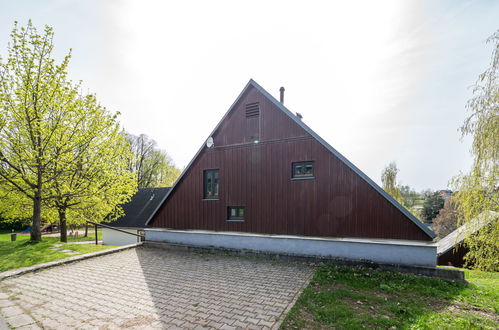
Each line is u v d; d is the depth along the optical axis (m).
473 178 7.27
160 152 45.09
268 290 6.55
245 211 10.90
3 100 11.62
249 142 11.10
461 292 6.44
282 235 10.04
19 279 7.49
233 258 9.99
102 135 14.77
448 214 26.47
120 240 23.64
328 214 9.34
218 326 4.73
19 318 5.05
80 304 5.74
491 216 7.01
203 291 6.51
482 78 7.22
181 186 12.50
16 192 13.46
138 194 27.64
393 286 6.84
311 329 4.59
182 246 11.54
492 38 7.14
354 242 8.76
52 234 29.47
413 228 8.07
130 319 5.02
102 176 14.66
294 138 10.16
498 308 5.52
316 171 9.66
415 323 4.79
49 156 12.20
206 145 12.08
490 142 6.94
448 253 12.62
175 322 4.89
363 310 5.40
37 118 11.91
